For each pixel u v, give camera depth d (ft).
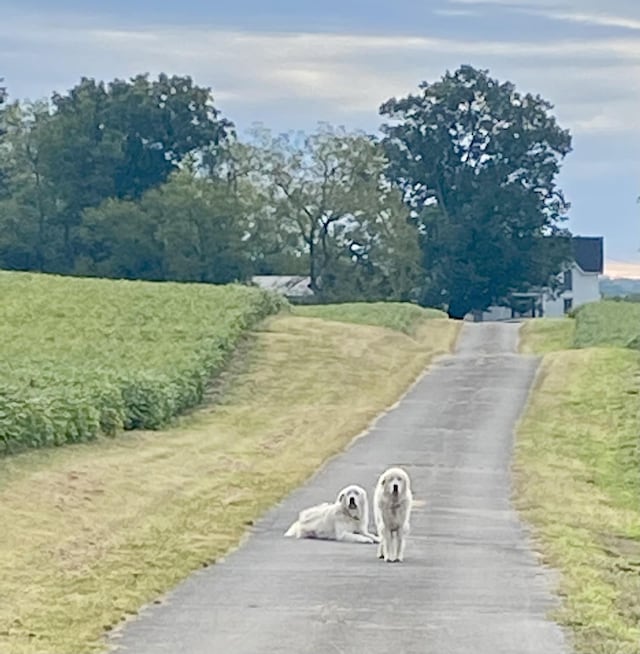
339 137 339.57
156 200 332.80
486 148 395.75
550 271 378.94
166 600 44.78
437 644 37.70
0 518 64.28
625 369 159.33
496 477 88.99
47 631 39.24
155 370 135.44
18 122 367.04
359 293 339.57
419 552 57.06
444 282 374.22
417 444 106.63
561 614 42.16
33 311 179.63
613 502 82.58
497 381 153.99
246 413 131.95
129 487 79.15
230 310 182.80
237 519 66.18
